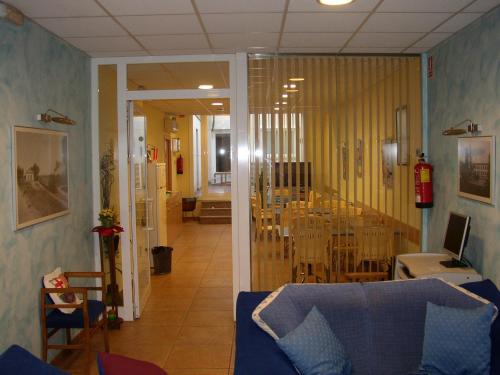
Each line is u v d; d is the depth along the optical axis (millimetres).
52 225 3570
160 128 8891
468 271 3404
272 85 4355
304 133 4355
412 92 4410
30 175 3188
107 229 4160
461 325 2488
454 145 3789
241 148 4395
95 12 3068
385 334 2693
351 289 2822
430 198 4250
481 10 3113
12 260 2977
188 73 4965
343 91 4352
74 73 4035
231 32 3605
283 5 2990
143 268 4969
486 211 3281
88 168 4348
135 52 4207
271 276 4484
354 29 3551
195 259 7203
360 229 4418
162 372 2312
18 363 2061
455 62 3738
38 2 2855
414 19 3307
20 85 3088
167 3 2918
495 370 2414
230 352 3797
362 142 4371
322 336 2461
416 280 2875
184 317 4629
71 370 3494
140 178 5000
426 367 2518
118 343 4000
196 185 13211
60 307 3295
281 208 4352
